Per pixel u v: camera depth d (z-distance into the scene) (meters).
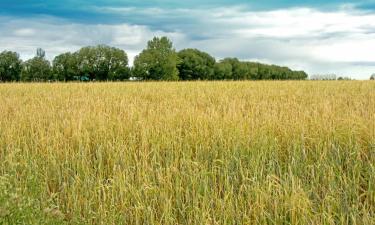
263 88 20.20
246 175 5.68
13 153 6.77
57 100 14.66
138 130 7.85
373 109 9.94
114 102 13.21
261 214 4.59
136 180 5.71
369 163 5.95
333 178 5.49
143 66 59.41
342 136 7.04
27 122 9.23
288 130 7.32
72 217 4.98
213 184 5.62
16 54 60.31
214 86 22.33
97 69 59.88
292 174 5.59
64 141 7.52
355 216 4.63
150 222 4.84
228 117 8.40
